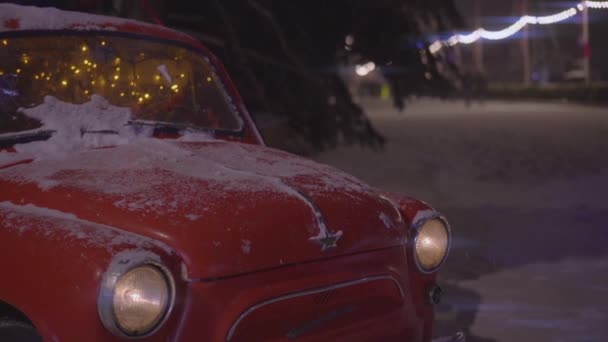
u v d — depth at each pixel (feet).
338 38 32.07
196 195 9.02
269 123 21.97
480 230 26.61
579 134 69.00
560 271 20.92
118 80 12.01
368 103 161.68
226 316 8.20
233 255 8.31
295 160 11.12
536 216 29.35
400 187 37.40
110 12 22.81
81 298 7.61
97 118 11.21
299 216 9.05
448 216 29.35
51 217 8.58
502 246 24.00
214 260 8.18
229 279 8.24
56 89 11.21
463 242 24.53
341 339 9.03
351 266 9.25
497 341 15.08
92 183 9.29
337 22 31.58
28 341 8.28
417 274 10.17
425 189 36.83
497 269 21.11
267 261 8.50
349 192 10.02
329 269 9.00
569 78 216.54
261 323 8.43
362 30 31.58
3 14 11.16
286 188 9.53
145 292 7.71
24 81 10.93
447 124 85.15
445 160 48.75
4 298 8.14
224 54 29.89
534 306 17.53
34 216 8.63
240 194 9.16
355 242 9.28
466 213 30.04
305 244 8.84
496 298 18.19
